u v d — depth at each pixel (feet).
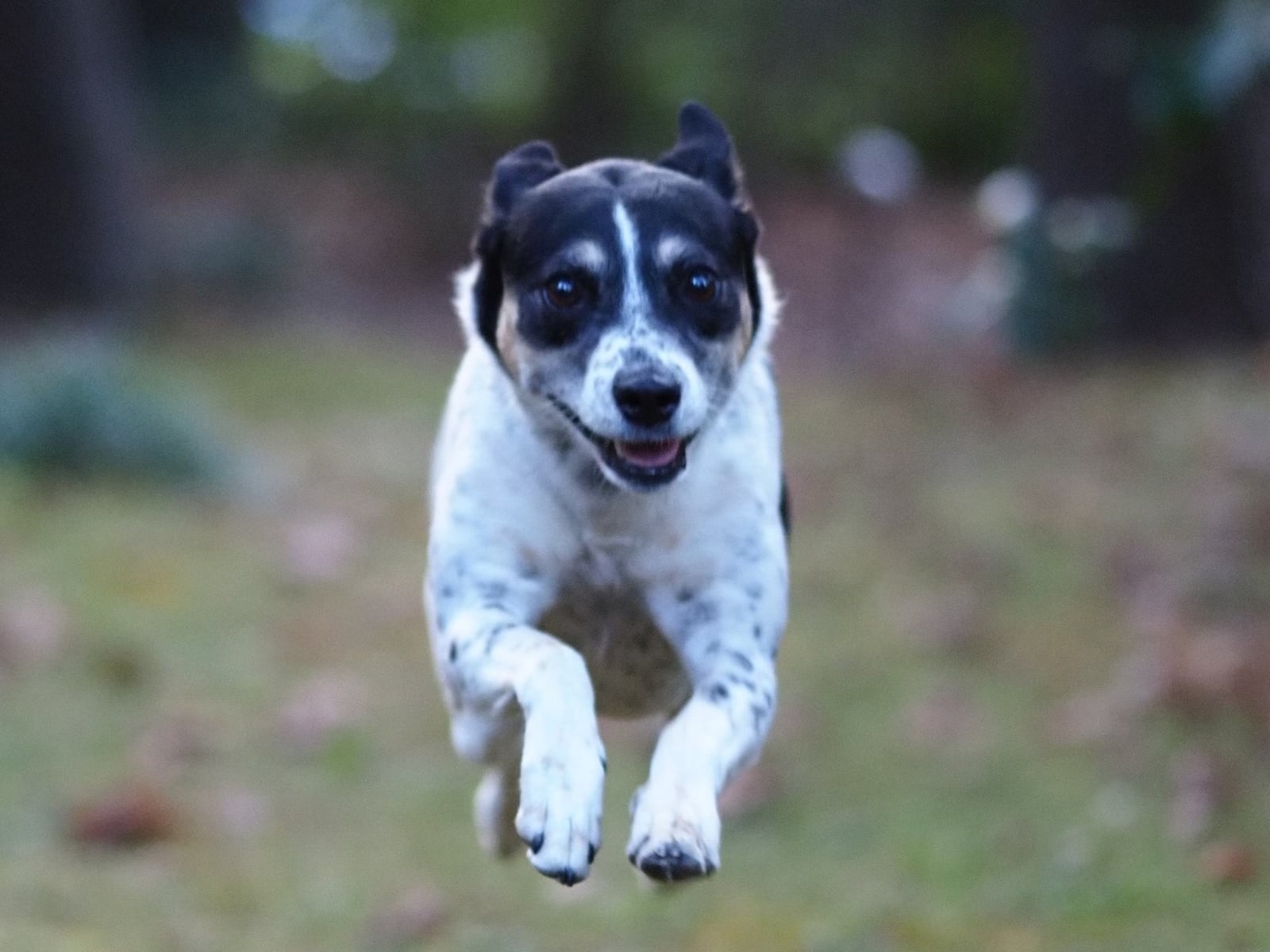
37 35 61.41
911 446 51.80
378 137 97.86
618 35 96.68
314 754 32.48
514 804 21.20
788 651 37.29
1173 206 60.90
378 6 103.45
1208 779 29.50
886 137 122.83
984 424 53.57
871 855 28.76
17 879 27.09
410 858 28.84
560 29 96.37
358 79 101.71
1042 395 56.13
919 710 33.96
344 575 41.39
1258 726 31.63
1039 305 61.11
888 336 71.51
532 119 98.17
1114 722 32.53
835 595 40.42
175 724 33.04
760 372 19.67
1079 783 30.58
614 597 18.78
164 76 101.04
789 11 106.93
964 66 119.75
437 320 76.07
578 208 18.13
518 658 16.99
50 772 30.96
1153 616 37.27
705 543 18.29
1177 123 53.98
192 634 37.40
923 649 37.04
